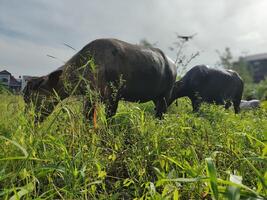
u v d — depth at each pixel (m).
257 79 54.78
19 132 2.92
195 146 3.28
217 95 9.98
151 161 3.09
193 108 9.54
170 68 7.04
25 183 2.47
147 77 6.34
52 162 2.67
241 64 36.75
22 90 5.14
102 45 5.68
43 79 5.05
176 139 3.48
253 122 5.36
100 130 3.36
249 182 2.78
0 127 3.52
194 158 2.83
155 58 6.57
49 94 5.01
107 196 2.42
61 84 5.02
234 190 1.67
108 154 3.11
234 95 10.62
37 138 2.77
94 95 3.83
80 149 2.64
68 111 3.12
